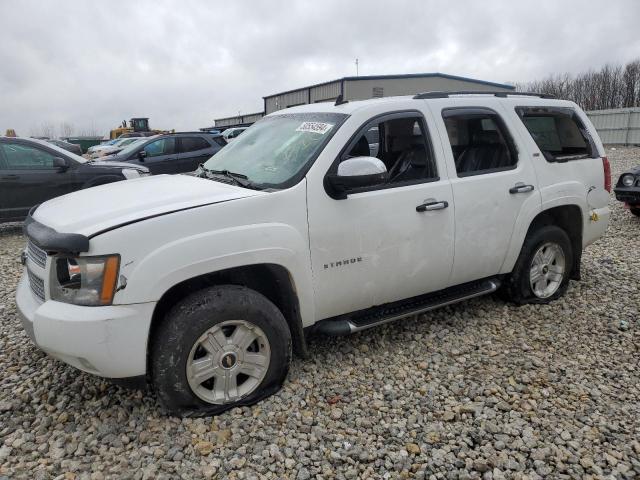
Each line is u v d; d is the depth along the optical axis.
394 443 2.85
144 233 2.74
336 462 2.70
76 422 3.02
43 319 2.75
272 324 3.11
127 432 2.92
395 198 3.55
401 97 3.92
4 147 8.59
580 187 4.63
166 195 3.18
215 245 2.88
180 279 2.81
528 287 4.57
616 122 24.58
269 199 3.09
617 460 2.71
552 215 4.74
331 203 3.30
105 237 2.69
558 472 2.63
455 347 3.94
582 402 3.22
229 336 3.06
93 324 2.67
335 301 3.44
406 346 3.96
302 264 3.20
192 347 2.88
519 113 4.38
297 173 3.28
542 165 4.39
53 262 2.84
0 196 8.45
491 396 3.28
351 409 3.15
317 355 3.80
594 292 5.02
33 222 3.14
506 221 4.15
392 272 3.61
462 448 2.80
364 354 3.83
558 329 4.23
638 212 8.19
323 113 3.75
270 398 3.21
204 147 13.05
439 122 3.87
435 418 3.07
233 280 3.25
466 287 4.24
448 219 3.80
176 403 2.93
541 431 2.94
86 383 3.43
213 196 3.08
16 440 2.86
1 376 3.57
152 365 2.91
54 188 8.84
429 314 4.52
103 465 2.67
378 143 4.00
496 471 2.63
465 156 4.07
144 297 2.73
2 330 4.34
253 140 4.02
